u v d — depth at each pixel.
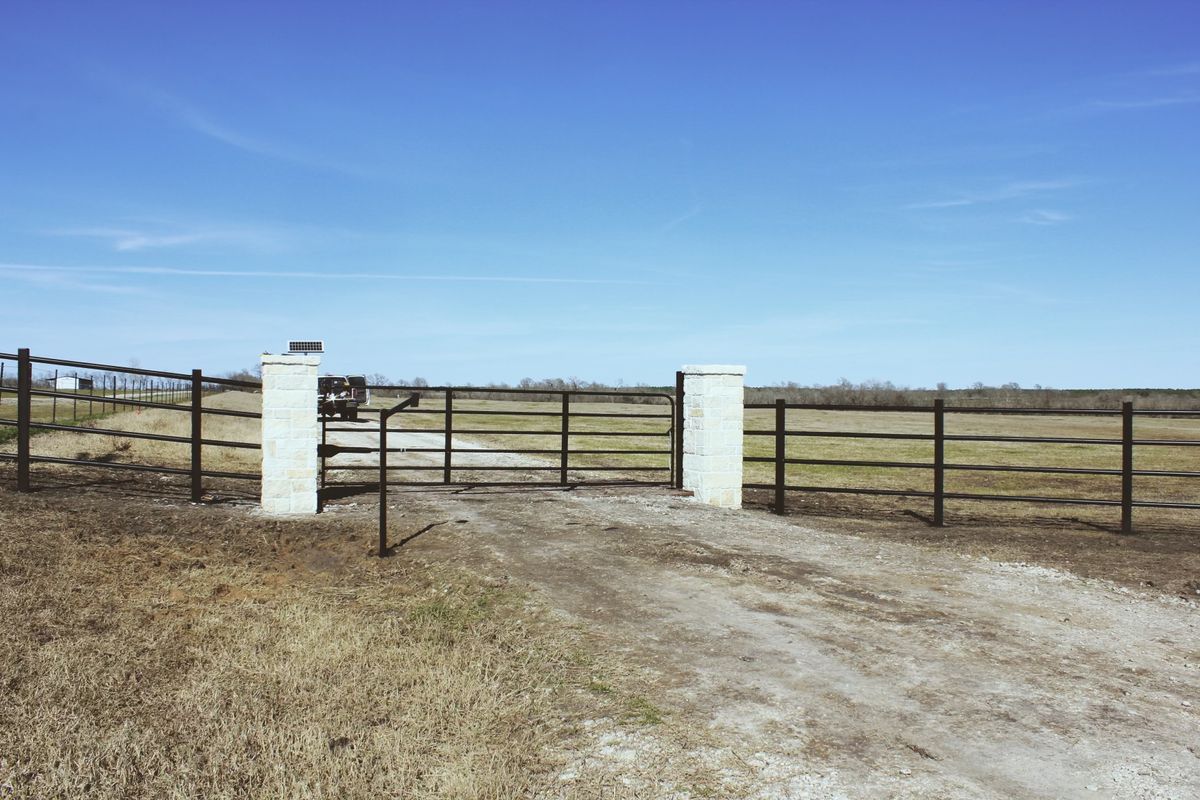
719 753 4.34
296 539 9.34
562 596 7.21
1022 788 3.99
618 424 34.16
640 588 7.52
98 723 4.69
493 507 11.70
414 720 4.72
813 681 5.36
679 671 5.51
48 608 6.48
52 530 8.62
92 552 8.05
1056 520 12.18
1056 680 5.43
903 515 12.50
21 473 10.58
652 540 9.53
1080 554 9.44
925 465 11.41
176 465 15.36
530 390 13.77
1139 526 11.64
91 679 5.23
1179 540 10.44
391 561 8.48
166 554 8.35
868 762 4.25
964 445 29.78
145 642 5.98
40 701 4.89
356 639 6.04
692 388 13.09
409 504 11.80
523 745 4.43
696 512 11.67
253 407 44.03
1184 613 7.06
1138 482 18.69
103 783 4.01
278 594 7.42
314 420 10.96
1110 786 4.02
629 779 4.06
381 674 5.41
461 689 5.12
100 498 10.74
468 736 4.52
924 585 7.84
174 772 4.13
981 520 12.01
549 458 21.69
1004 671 5.58
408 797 3.91
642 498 12.83
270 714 4.82
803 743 4.46
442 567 8.16
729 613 6.81
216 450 18.95
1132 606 7.25
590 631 6.29
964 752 4.37
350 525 10.09
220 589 7.51
